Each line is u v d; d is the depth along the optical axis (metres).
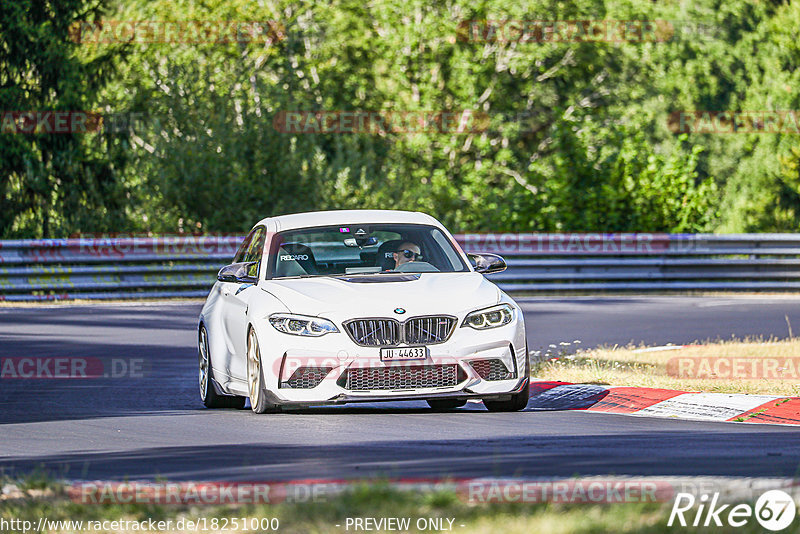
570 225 106.12
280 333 35.06
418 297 35.25
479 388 34.94
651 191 106.25
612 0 175.38
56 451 30.05
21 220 116.44
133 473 25.86
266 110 112.00
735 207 167.12
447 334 34.88
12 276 84.00
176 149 106.38
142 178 108.75
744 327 66.56
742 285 97.94
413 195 122.38
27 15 118.62
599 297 90.62
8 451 30.20
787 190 165.25
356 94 162.88
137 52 140.50
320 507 19.11
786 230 163.50
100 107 122.31
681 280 97.50
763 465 25.41
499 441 30.09
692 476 23.75
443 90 168.12
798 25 189.25
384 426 33.47
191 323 70.12
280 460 27.38
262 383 35.38
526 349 36.12
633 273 96.38
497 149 176.75
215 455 28.47
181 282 89.50
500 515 18.20
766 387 40.06
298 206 108.25
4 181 115.75
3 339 61.56
